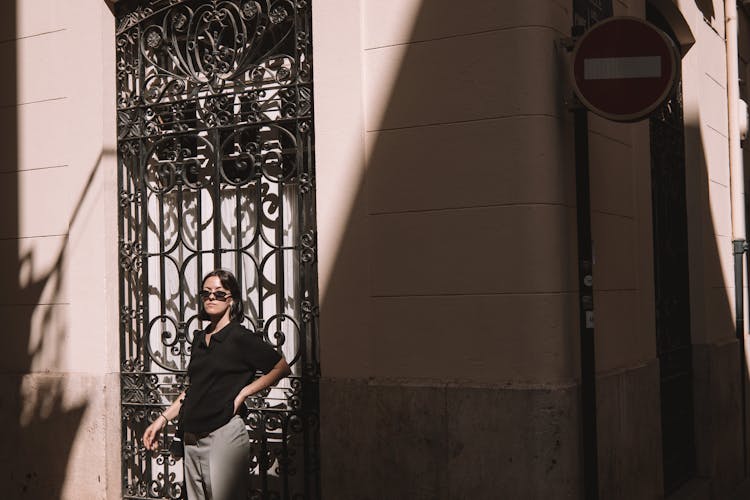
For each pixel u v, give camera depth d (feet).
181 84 24.02
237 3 23.34
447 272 19.99
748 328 35.01
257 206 22.74
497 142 19.53
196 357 18.61
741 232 33.14
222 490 18.15
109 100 24.64
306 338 22.21
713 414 29.04
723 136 32.89
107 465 24.02
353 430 20.81
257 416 22.48
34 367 25.34
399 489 20.26
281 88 22.35
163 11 24.36
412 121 20.39
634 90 18.43
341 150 21.12
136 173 24.49
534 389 19.03
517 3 19.38
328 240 21.25
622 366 22.76
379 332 20.68
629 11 24.54
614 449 21.47
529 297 19.22
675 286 28.37
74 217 24.79
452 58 20.01
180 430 18.56
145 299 24.17
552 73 19.58
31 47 25.61
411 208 20.36
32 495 25.12
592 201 21.56
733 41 33.30
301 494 22.03
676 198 28.99
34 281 25.39
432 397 19.94
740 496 30.04
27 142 25.59
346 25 21.13
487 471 19.39
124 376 24.38
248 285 23.44
